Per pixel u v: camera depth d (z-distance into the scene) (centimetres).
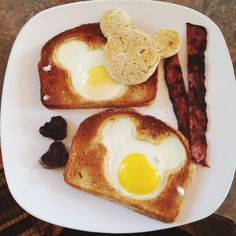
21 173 37
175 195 36
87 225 36
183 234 41
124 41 37
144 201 36
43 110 38
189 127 37
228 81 38
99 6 38
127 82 37
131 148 37
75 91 38
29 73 38
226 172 37
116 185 37
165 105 38
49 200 37
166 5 38
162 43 37
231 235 40
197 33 38
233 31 43
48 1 42
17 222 43
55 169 37
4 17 42
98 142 37
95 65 38
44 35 39
